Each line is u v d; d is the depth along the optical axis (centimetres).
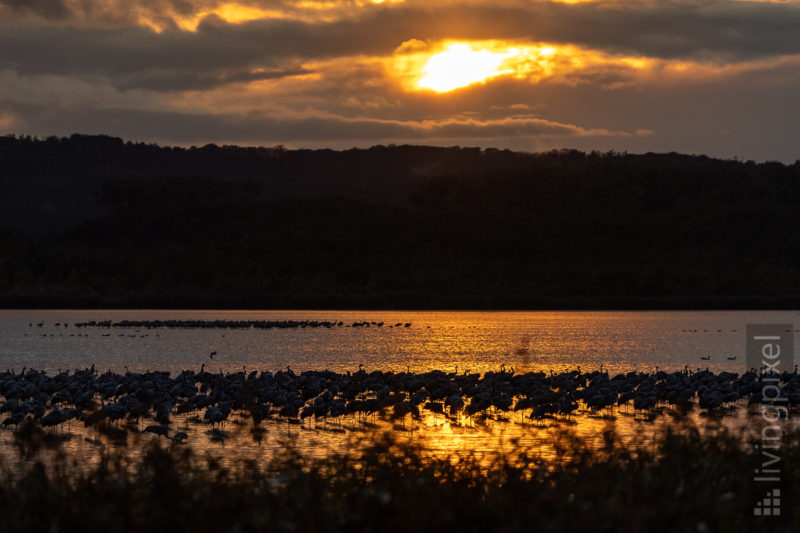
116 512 3597
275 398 10325
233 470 5547
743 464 4475
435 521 3553
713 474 4262
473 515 3625
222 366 18488
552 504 3728
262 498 3753
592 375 13638
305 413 9588
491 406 10750
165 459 4228
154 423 9231
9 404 9556
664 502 3788
